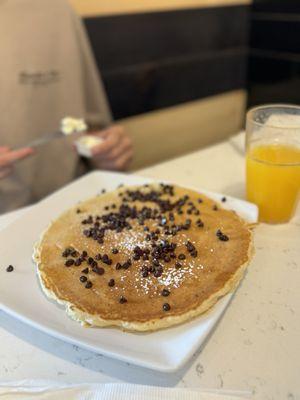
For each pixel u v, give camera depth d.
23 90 0.71
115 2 0.81
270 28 1.00
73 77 0.75
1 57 0.68
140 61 0.90
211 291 0.30
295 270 0.35
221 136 1.18
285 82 1.01
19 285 0.33
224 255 0.34
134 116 0.95
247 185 0.43
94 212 0.42
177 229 0.37
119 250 0.35
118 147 0.69
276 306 0.32
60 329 0.28
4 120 0.69
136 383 0.26
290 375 0.26
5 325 0.31
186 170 0.54
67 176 0.75
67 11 0.73
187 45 0.96
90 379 0.27
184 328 0.28
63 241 0.37
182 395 0.24
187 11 0.92
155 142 1.02
